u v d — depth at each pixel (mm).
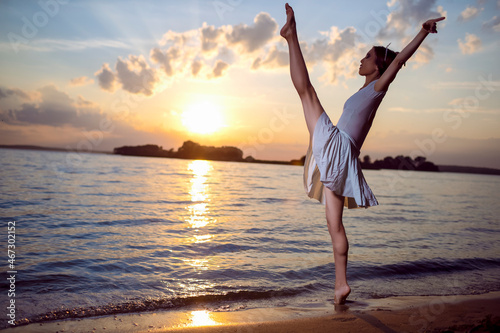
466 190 27578
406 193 21156
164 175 24938
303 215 8969
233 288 3332
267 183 21828
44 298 2885
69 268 3795
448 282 3891
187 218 7746
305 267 4160
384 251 5285
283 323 2393
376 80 2494
